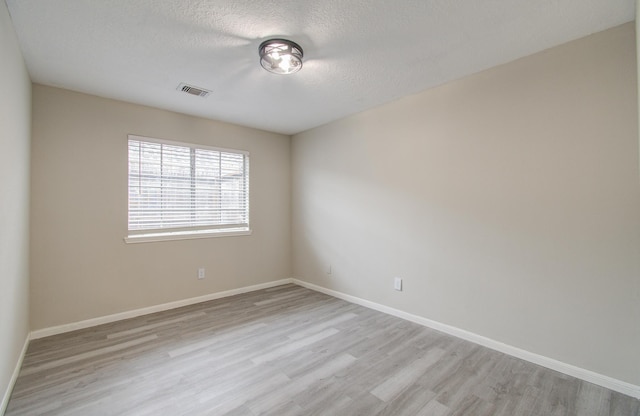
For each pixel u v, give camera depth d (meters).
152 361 2.27
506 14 1.79
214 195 3.83
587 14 1.79
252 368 2.18
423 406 1.77
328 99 3.13
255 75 2.56
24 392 1.89
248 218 4.12
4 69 1.65
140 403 1.79
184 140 3.54
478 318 2.56
